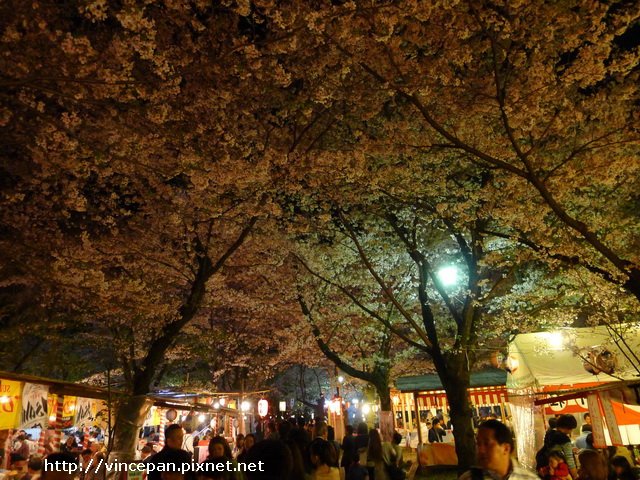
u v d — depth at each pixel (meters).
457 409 13.16
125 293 11.84
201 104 10.16
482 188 12.73
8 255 10.69
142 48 7.16
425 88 8.80
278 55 9.90
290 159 10.96
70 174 11.52
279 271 21.23
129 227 14.66
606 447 8.64
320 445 6.48
